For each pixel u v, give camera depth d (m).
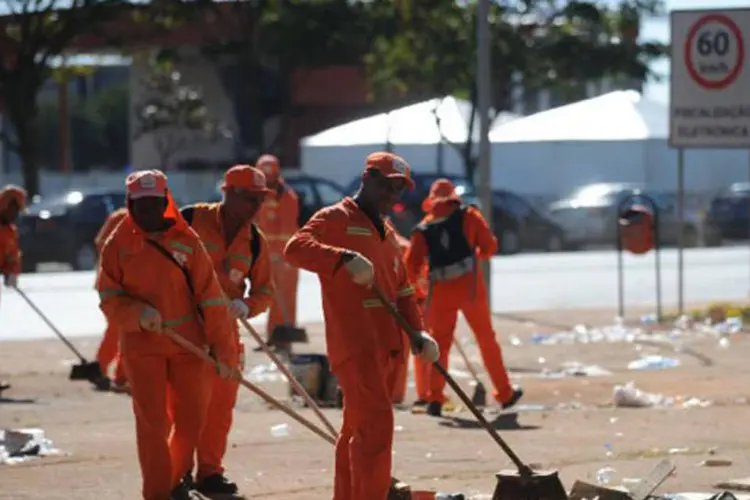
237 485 19.88
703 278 63.88
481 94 44.66
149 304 17.11
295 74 120.69
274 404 18.05
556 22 103.06
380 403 15.94
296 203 37.38
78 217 73.12
